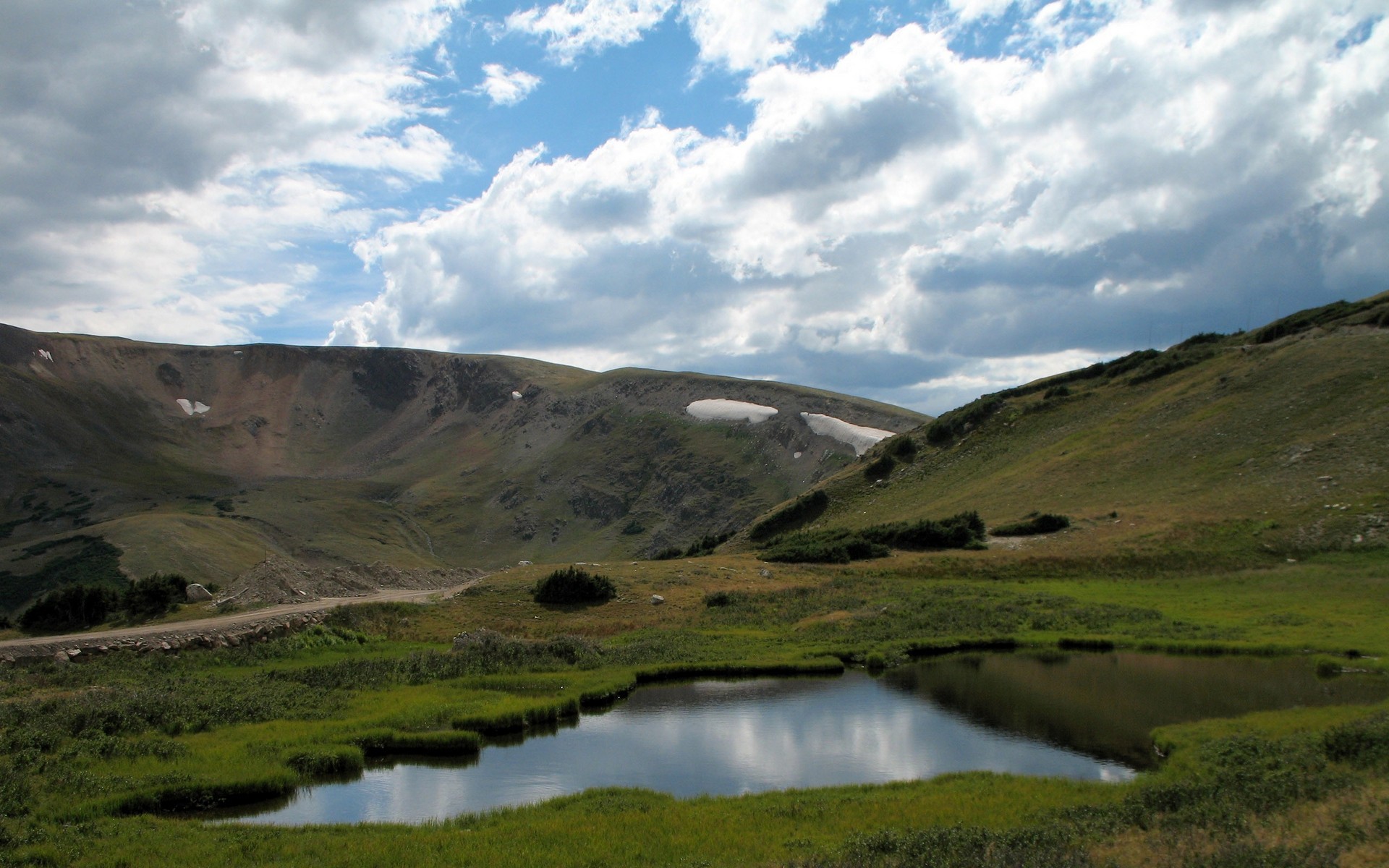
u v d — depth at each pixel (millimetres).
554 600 54375
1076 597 50656
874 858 14305
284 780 22219
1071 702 30672
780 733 28250
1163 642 38906
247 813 21078
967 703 31219
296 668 36656
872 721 29312
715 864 15102
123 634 41062
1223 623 41812
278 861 16031
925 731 28000
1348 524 53969
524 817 19391
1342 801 15336
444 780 23875
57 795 20312
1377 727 19844
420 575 77438
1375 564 49250
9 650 36438
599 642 44219
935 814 18188
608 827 18016
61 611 49312
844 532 80375
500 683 34156
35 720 25875
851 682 35500
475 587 58219
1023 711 29812
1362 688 30609
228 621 44969
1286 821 14727
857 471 116312
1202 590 50312
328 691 32625
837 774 23969
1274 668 34438
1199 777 19547
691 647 41844
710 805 20016
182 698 29531
